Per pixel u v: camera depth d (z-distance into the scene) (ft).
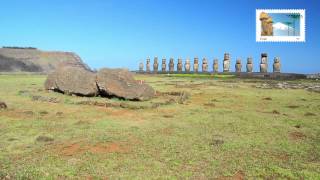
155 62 194.90
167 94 73.10
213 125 43.52
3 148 33.04
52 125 42.47
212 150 32.86
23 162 29.12
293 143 35.99
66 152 31.89
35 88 82.74
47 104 58.54
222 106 59.82
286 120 47.65
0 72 169.68
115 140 35.73
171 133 39.04
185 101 65.00
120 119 46.75
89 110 53.31
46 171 27.12
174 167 28.40
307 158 31.40
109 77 63.62
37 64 191.31
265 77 139.44
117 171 27.37
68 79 68.69
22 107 54.90
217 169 28.17
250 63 153.07
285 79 131.34
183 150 32.65
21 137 36.94
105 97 64.49
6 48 198.80
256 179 26.53
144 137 37.01
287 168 28.66
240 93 81.05
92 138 36.45
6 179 25.68
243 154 31.96
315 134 40.22
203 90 86.89
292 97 74.74
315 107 60.49
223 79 132.16
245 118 48.49
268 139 37.40
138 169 27.84
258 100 68.85
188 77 146.72
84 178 26.07
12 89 81.10
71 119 46.37
